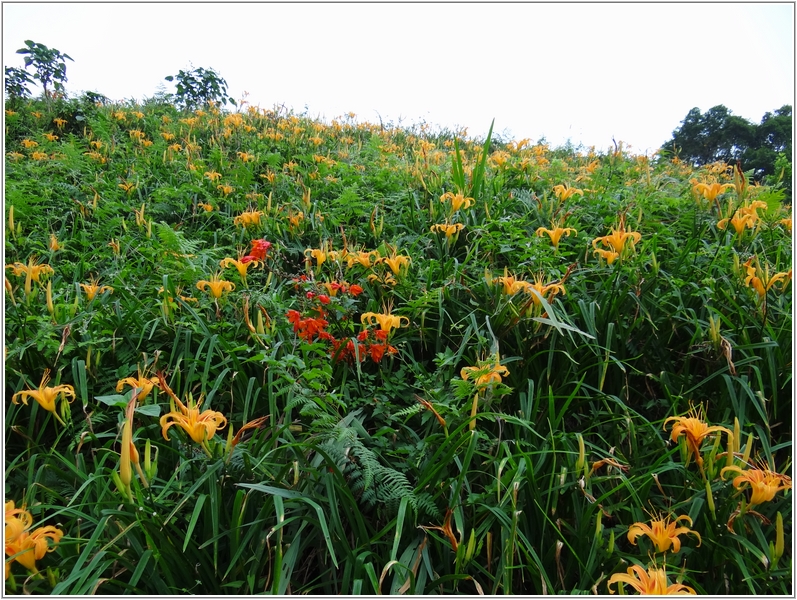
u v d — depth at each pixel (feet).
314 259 12.37
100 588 5.64
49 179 16.83
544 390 8.92
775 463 8.04
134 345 8.84
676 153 24.64
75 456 7.36
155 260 11.53
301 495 6.05
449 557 6.27
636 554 6.43
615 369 9.02
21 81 27.91
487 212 13.44
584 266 11.41
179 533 5.87
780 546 5.73
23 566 5.54
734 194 14.32
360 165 20.13
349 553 5.87
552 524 6.19
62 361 8.11
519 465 6.55
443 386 8.03
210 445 6.07
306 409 6.74
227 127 24.91
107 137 21.68
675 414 8.04
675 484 7.27
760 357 8.49
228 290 9.28
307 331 8.30
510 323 8.84
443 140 31.55
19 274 9.58
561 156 28.19
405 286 9.98
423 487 6.53
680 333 9.63
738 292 9.85
